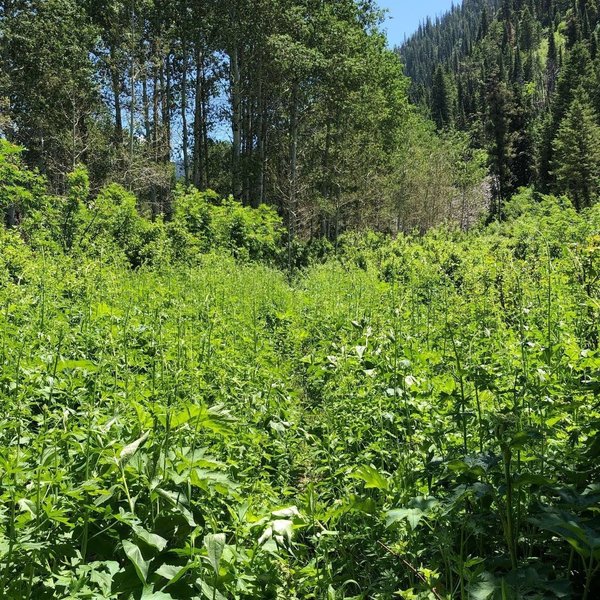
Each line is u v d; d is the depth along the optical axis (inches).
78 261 391.9
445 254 535.5
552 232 517.3
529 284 282.5
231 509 120.2
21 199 609.0
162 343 218.8
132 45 1187.9
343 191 1424.7
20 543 92.8
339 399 197.2
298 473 170.9
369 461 154.6
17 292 226.7
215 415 114.4
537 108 4709.6
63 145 1112.8
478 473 110.4
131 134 1136.8
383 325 232.1
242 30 1243.2
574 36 5369.1
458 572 103.8
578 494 102.6
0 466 106.7
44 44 1116.5
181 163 1530.5
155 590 96.3
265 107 1437.0
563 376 173.3
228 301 409.1
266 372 228.1
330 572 119.5
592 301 200.4
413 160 1825.8
